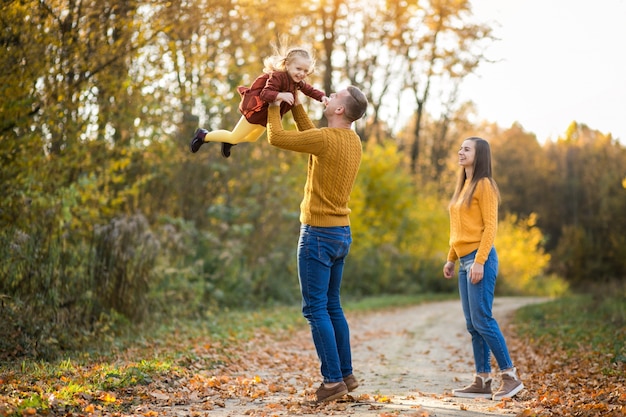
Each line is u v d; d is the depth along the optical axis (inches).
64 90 350.9
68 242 348.2
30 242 310.2
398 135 1347.2
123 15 373.4
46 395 165.3
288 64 175.5
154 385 201.0
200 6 401.1
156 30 384.8
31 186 333.4
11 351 256.5
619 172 1542.8
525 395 199.5
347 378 186.2
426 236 1096.8
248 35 536.4
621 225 1405.0
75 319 313.7
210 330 390.6
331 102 179.2
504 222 1389.0
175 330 372.2
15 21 303.6
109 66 386.0
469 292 203.6
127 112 430.9
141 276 365.1
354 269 929.5
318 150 173.3
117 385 192.9
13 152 321.4
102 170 414.0
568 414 159.3
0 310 273.4
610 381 218.7
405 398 194.4
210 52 501.0
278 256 637.9
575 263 1480.1
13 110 308.8
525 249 1347.2
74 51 349.4
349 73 1137.4
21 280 297.9
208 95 534.9
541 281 1369.3
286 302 631.8
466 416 158.9
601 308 518.6
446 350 363.3
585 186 1839.3
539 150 2022.6
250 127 180.9
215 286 554.9
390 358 322.0
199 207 593.9
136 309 358.9
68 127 367.2
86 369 226.7
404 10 1126.4
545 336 386.3
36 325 281.3
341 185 176.7
